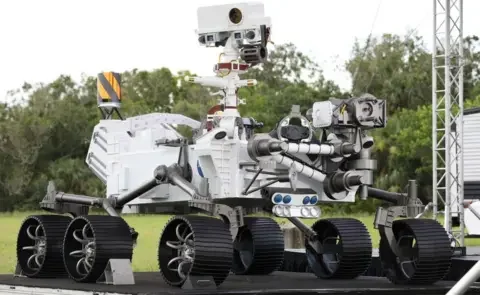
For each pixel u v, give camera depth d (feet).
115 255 36.55
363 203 95.76
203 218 34.58
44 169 152.25
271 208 39.50
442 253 37.09
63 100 163.43
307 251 41.55
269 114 137.90
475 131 88.63
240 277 41.52
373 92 185.26
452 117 70.03
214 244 33.91
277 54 191.31
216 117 38.24
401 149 145.79
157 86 168.25
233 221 35.63
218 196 37.11
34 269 41.32
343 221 40.81
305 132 36.91
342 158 37.68
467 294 35.17
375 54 188.65
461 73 68.08
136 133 41.86
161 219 79.20
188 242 34.65
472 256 47.83
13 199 147.84
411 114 155.22
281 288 34.42
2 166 150.20
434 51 67.51
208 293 31.83
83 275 37.96
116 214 39.42
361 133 37.91
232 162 37.06
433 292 35.81
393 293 34.81
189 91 162.81
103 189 142.61
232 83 39.63
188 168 38.17
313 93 152.76
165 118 43.06
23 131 151.43
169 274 35.19
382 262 38.04
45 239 40.19
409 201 38.27
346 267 40.06
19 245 41.86
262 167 36.37
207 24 40.04
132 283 36.22
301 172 37.09
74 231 38.22
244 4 39.37
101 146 43.27
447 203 65.92
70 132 153.69
